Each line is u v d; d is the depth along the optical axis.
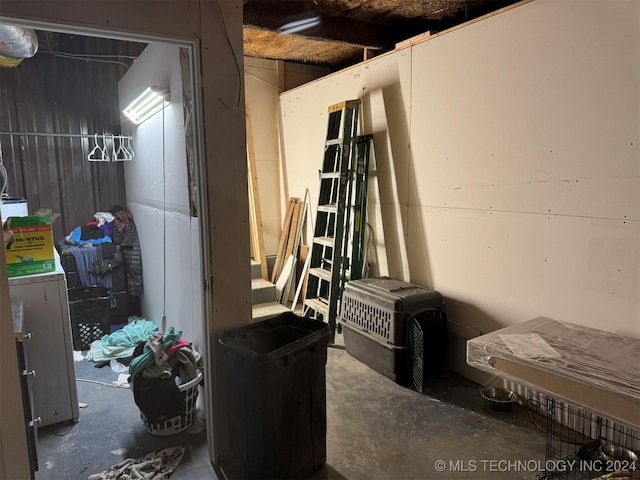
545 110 2.17
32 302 2.25
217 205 1.89
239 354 1.75
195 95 1.82
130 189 4.06
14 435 1.22
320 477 1.89
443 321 2.77
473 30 2.48
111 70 4.07
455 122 2.66
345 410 2.43
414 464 1.97
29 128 3.79
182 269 2.60
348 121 3.31
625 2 1.83
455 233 2.74
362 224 3.41
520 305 2.39
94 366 3.07
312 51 4.18
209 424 2.03
